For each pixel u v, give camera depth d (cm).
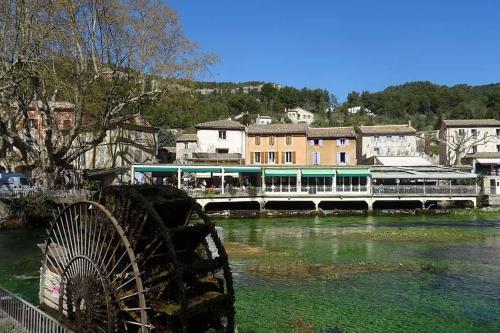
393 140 6988
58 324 1044
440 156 7862
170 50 4266
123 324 1213
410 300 1720
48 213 3634
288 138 6362
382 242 3027
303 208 5159
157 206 1291
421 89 19262
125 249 1237
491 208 5053
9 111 3725
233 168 4900
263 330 1421
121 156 5412
